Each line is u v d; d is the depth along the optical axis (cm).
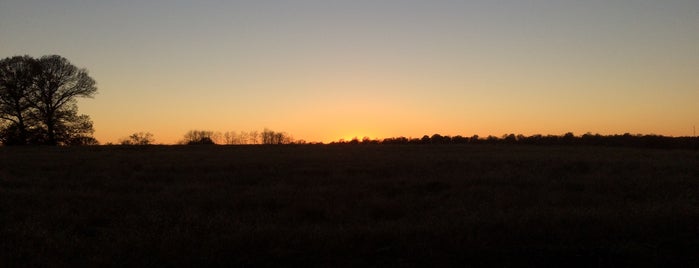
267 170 2272
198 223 1030
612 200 1374
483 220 1024
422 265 771
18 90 5562
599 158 2939
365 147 4681
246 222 1073
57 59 5703
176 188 1653
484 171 2230
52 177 2034
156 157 3167
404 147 4678
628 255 810
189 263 782
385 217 1195
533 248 840
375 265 773
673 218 1013
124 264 785
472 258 800
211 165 2498
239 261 792
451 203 1341
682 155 3391
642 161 2647
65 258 821
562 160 2719
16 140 5653
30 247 866
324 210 1229
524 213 1088
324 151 3897
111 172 2234
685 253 821
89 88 5944
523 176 1945
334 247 852
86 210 1230
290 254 823
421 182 1778
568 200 1373
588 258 800
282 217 1152
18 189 1591
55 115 5778
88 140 6122
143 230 977
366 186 1706
